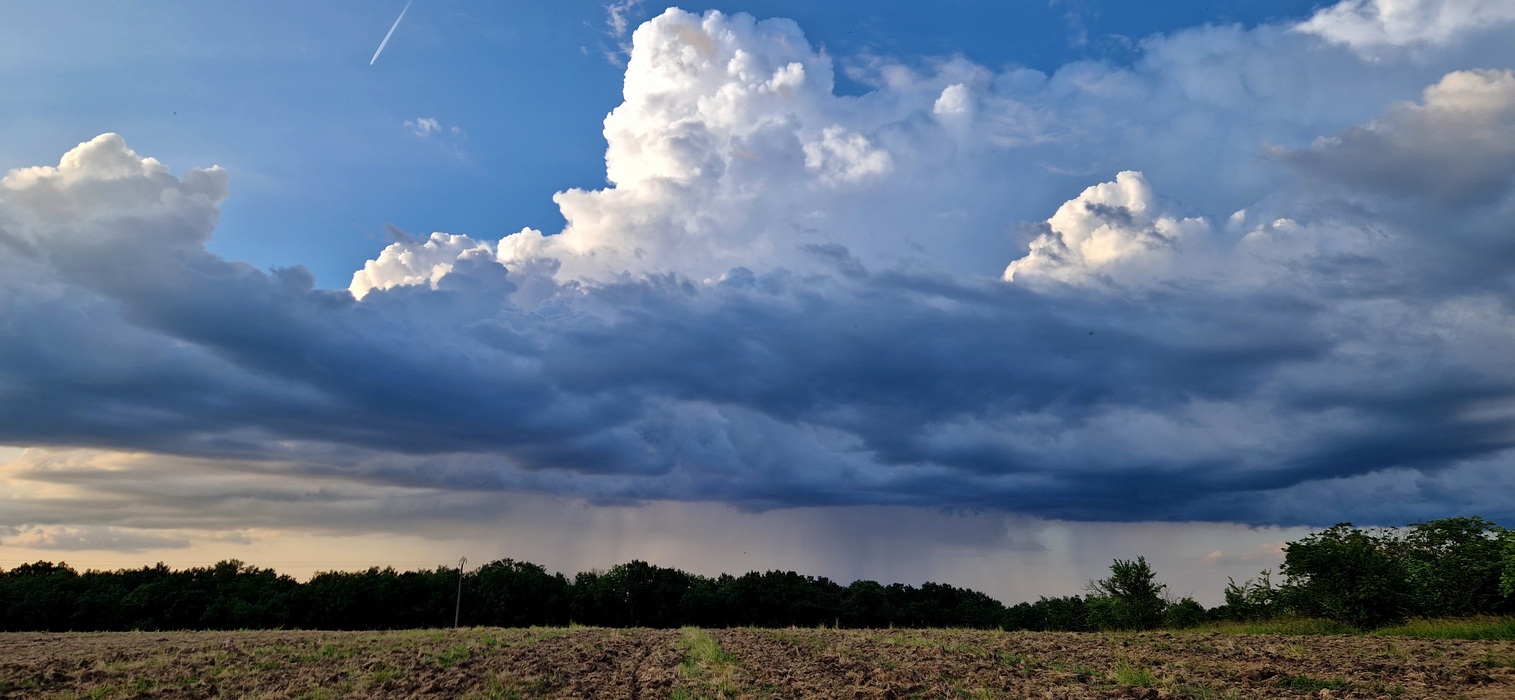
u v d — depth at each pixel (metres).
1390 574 29.91
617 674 20.61
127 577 82.44
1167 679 16.67
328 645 27.41
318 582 81.19
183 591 77.75
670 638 30.08
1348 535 31.02
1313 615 32.19
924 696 16.14
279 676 20.41
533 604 84.12
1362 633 28.12
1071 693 15.70
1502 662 17.62
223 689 18.58
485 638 30.36
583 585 86.38
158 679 19.92
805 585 90.69
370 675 20.11
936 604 89.75
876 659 21.70
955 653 22.66
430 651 25.27
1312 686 15.64
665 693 17.53
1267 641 23.94
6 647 27.98
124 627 74.12
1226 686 15.90
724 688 17.50
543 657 23.88
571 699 17.00
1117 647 23.39
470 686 18.59
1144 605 39.97
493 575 83.12
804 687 17.50
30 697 17.39
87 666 22.14
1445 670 16.69
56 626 72.56
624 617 85.56
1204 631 31.48
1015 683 17.12
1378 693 14.75
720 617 85.81
